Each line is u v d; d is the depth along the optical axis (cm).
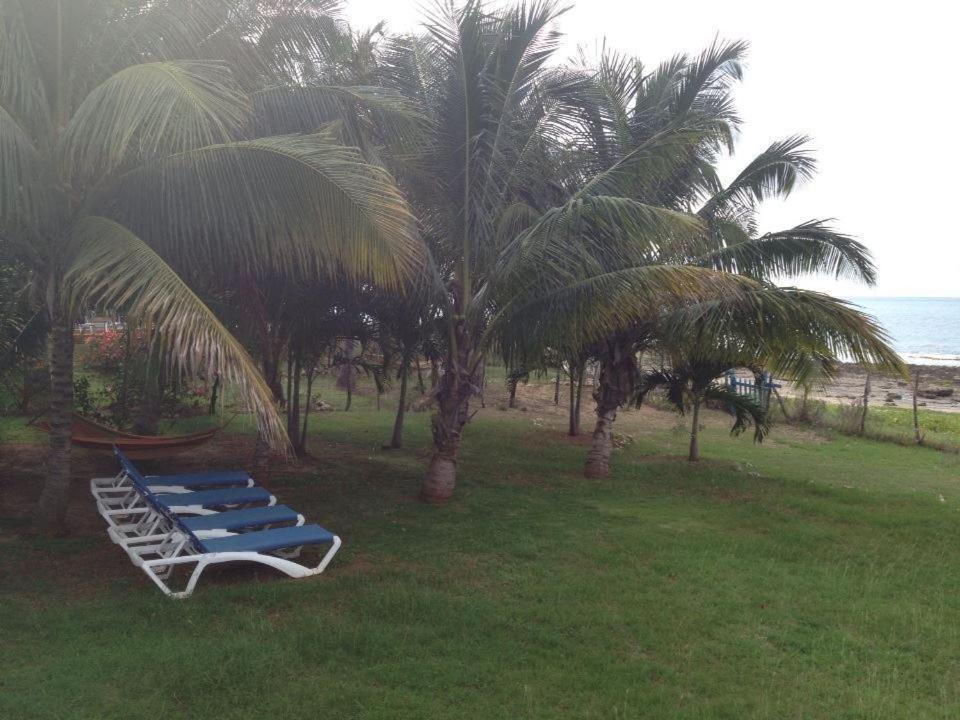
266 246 589
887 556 702
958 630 520
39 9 575
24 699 365
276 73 711
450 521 778
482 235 868
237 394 534
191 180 561
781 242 978
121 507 748
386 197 553
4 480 862
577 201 745
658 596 560
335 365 1255
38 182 555
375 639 454
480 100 835
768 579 614
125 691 381
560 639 471
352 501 852
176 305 480
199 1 607
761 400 1864
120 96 479
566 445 1399
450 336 873
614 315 773
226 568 604
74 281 528
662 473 1119
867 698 412
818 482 1138
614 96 1022
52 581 546
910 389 3309
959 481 1224
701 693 413
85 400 1290
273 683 395
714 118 955
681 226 710
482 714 375
